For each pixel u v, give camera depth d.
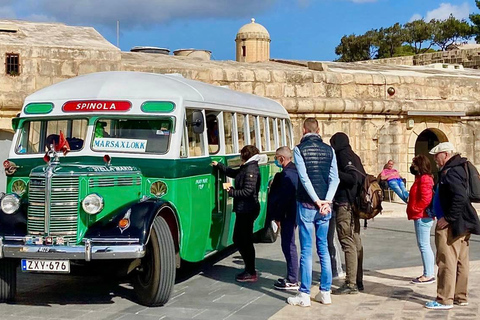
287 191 8.45
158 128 8.27
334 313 7.21
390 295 8.12
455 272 7.29
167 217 7.98
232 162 10.13
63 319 7.15
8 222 7.52
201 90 9.30
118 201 7.68
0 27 19.20
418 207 8.79
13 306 7.86
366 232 15.08
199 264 10.68
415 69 28.92
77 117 8.45
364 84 23.00
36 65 17.88
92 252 7.12
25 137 8.61
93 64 18.58
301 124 21.67
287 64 26.47
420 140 26.62
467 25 71.44
